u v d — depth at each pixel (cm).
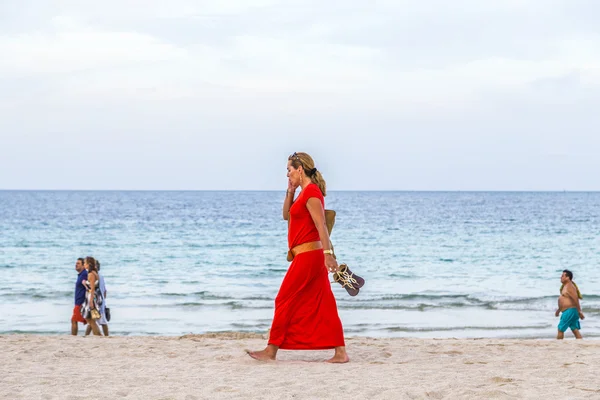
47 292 2086
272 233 5306
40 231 5438
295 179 637
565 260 3278
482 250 3834
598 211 10138
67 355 740
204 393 516
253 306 1794
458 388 519
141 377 586
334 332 648
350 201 16000
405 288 2209
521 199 18638
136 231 5506
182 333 1415
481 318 1598
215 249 3922
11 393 520
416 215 8738
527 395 493
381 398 490
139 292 2102
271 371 606
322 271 641
